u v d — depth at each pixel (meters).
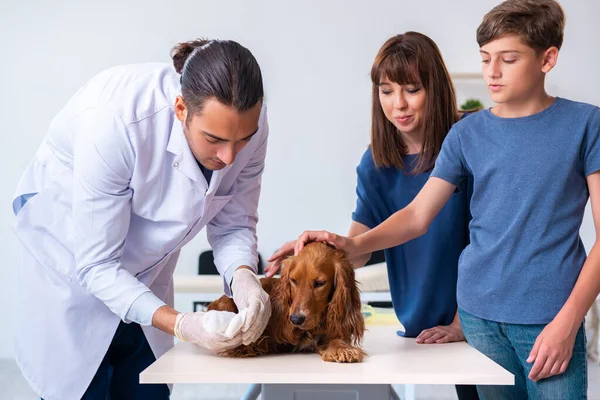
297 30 5.30
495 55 1.54
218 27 5.30
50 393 1.62
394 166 1.99
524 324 1.56
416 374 1.27
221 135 1.33
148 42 5.28
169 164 1.54
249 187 1.80
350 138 5.34
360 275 3.93
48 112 5.24
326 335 1.51
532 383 1.56
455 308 1.92
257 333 1.40
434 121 1.89
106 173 1.46
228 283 1.70
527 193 1.55
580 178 1.55
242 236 1.78
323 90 5.33
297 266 1.48
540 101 1.59
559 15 1.53
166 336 1.74
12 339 5.14
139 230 1.61
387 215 2.02
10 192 5.21
